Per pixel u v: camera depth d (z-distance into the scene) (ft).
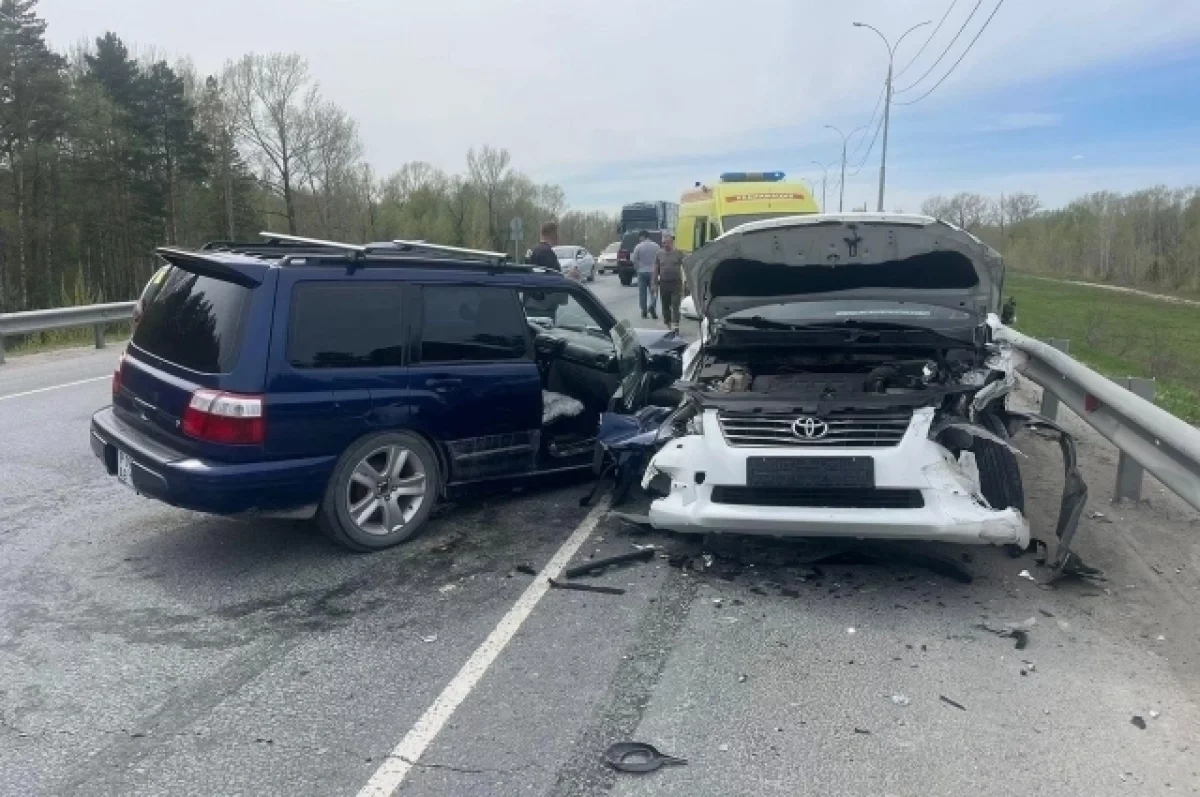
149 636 12.95
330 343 15.38
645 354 22.36
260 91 166.71
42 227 124.88
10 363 41.06
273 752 10.07
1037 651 12.53
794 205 57.62
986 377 15.85
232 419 14.39
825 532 14.11
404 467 16.78
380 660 12.28
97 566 15.60
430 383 16.61
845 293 19.02
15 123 121.80
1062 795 9.29
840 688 11.53
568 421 19.40
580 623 13.48
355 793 9.33
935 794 9.31
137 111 144.66
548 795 9.31
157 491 14.90
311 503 15.35
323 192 175.94
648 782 9.53
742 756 10.00
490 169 232.94
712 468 14.62
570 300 19.77
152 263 145.59
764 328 18.62
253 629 13.21
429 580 15.12
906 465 13.83
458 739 10.36
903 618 13.64
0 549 16.33
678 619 13.62
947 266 17.87
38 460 22.70
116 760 9.89
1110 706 11.07
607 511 18.83
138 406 16.07
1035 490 19.80
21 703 11.09
